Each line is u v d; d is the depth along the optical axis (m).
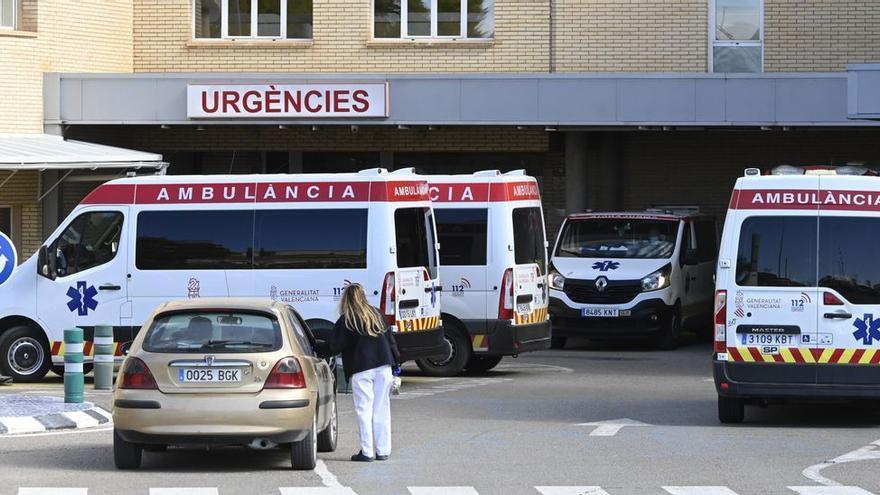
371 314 18.72
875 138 42.59
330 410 19.39
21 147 34.75
